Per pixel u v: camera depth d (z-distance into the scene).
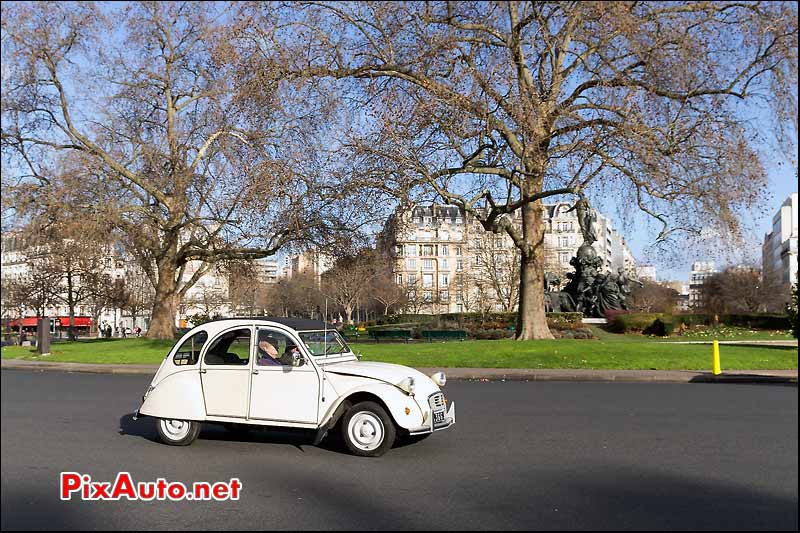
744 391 18.14
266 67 25.81
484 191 26.95
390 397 9.56
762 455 9.66
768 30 23.92
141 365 29.39
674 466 8.98
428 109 23.00
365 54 26.12
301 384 9.96
